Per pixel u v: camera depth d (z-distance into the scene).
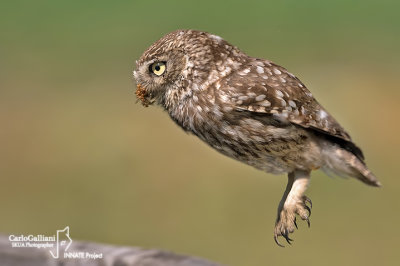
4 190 17.03
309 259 14.03
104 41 26.91
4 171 17.86
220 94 7.03
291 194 7.37
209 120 7.12
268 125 7.06
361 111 20.06
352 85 21.78
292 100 7.07
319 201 16.06
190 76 7.16
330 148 7.33
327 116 7.29
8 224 15.58
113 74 23.83
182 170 17.45
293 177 7.60
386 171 17.25
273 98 7.02
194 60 7.15
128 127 19.62
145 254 7.60
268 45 25.94
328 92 21.44
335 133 7.22
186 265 7.37
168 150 18.39
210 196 16.34
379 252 14.19
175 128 19.44
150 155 18.30
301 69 23.44
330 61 24.06
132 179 17.22
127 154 18.28
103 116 20.53
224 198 16.25
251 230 15.12
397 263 13.88
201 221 15.43
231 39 26.58
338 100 20.84
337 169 7.49
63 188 17.00
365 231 14.84
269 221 15.34
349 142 7.46
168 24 28.14
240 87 7.02
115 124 19.94
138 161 18.03
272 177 16.92
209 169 17.48
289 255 14.20
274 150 7.19
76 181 17.27
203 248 14.54
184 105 7.26
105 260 7.48
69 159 18.36
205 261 7.51
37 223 15.66
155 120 19.95
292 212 7.32
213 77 7.11
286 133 7.09
